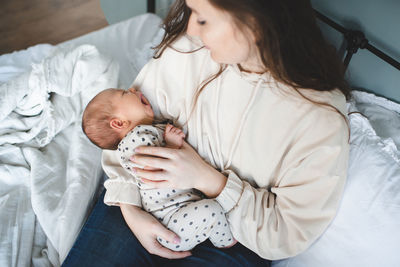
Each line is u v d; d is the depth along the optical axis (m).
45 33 2.54
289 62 0.78
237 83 0.91
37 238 1.16
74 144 1.31
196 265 0.98
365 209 0.92
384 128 1.09
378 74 1.11
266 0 0.69
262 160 0.92
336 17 1.12
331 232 0.95
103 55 1.46
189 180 0.90
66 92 1.37
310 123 0.83
